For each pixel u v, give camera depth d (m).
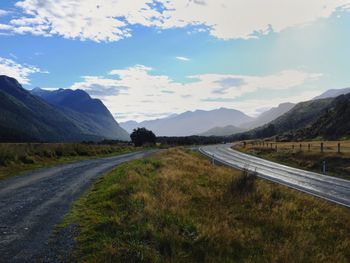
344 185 22.58
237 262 8.72
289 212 14.26
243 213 13.51
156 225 9.88
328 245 10.90
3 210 12.20
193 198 15.31
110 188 15.34
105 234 9.17
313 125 120.81
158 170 23.61
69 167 26.91
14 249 8.34
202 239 9.67
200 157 48.03
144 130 92.94
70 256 7.90
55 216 11.33
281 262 8.93
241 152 63.16
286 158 44.25
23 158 27.64
